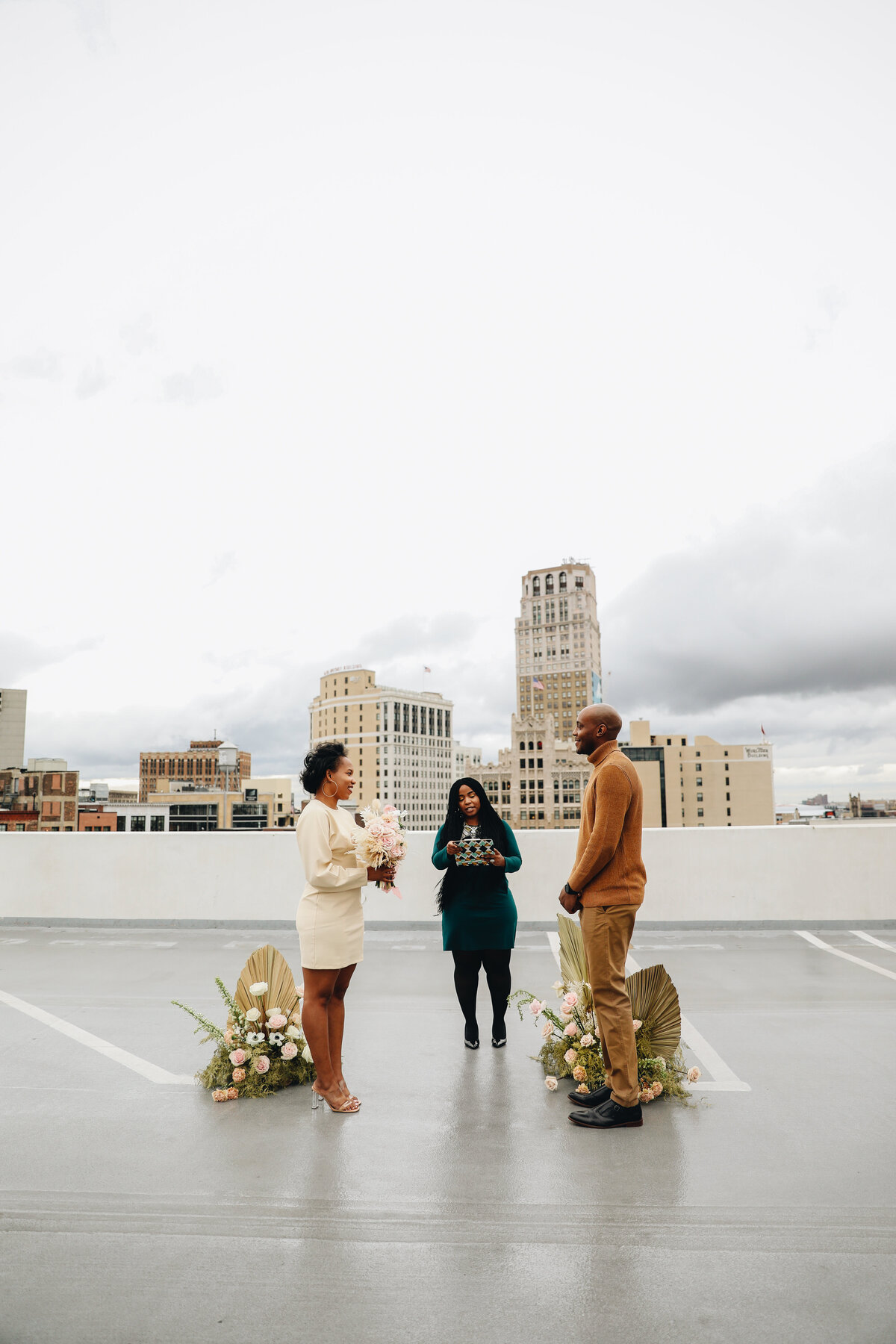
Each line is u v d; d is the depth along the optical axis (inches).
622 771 158.7
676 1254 111.0
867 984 270.4
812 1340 94.0
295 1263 109.3
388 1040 210.7
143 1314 98.5
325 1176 134.6
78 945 351.6
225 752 2876.5
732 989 263.3
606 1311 98.9
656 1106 165.2
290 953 335.6
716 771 6609.3
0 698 5088.6
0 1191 129.7
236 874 400.8
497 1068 188.7
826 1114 160.7
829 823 386.3
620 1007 157.2
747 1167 137.4
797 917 381.4
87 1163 139.6
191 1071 188.1
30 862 412.8
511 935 201.0
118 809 5625.0
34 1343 93.4
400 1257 110.7
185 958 322.3
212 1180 133.2
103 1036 214.2
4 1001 252.2
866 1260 109.3
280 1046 176.9
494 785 7234.3
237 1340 94.0
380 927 386.6
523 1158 141.2
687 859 385.4
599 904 158.2
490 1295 102.3
